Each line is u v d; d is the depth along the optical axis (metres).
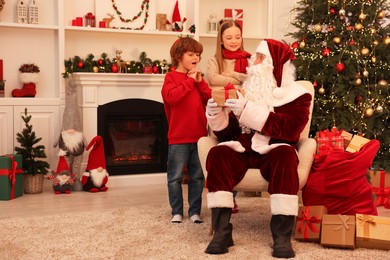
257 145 2.84
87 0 5.22
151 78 5.10
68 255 2.67
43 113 4.88
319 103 4.30
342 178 2.95
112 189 4.82
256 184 2.78
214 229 2.77
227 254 2.66
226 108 3.00
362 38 4.30
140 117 5.15
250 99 2.90
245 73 3.57
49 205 4.06
